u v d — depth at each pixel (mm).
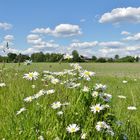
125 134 888
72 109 900
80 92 943
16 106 1081
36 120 862
